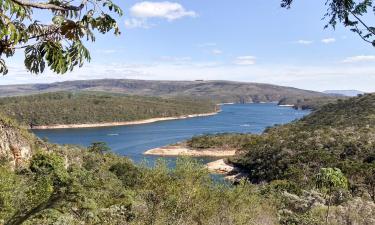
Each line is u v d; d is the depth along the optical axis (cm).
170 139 14900
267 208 2470
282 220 2445
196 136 13750
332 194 3353
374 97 14088
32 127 19962
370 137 8381
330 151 7938
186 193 1498
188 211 1510
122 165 5653
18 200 917
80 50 391
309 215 2484
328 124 11738
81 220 1505
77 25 389
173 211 1495
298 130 11638
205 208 1588
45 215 952
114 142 14162
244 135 13388
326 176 2422
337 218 2492
